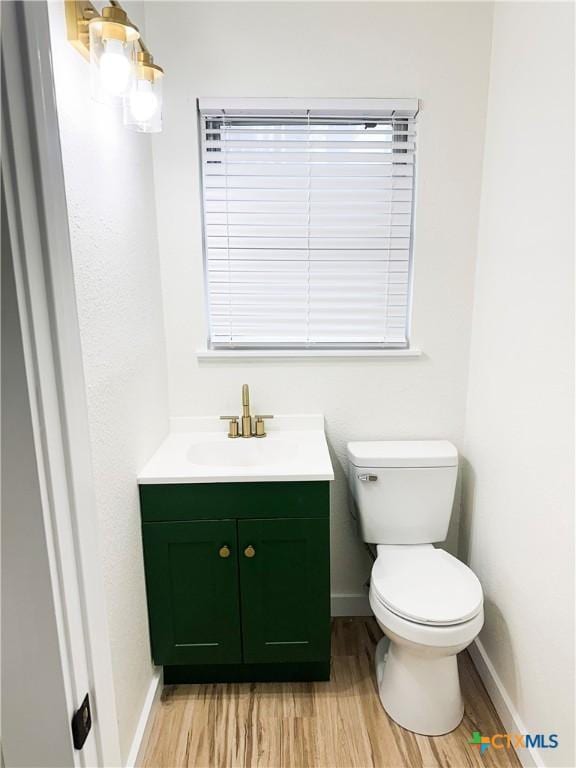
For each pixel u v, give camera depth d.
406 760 1.49
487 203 1.79
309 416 2.03
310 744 1.55
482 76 1.75
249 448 1.92
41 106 0.49
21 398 0.49
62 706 0.56
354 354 1.96
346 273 1.94
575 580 1.23
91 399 1.20
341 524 2.12
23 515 0.51
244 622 1.71
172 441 1.93
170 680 1.80
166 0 1.70
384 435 2.05
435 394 2.02
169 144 1.79
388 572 1.67
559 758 1.30
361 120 1.82
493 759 1.49
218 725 1.62
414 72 1.75
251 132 1.80
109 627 1.30
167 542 1.63
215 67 1.75
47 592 0.52
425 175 1.83
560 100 1.29
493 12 1.71
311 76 1.76
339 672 1.85
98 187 1.24
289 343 2.01
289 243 1.91
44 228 0.50
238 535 1.64
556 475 1.32
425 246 1.89
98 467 1.24
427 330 1.96
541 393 1.40
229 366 1.99
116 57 1.06
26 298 0.48
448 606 1.49
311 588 1.69
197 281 1.91
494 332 1.73
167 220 1.86
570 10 1.24
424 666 1.56
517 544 1.55
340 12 1.71
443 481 1.85
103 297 1.28
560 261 1.30
